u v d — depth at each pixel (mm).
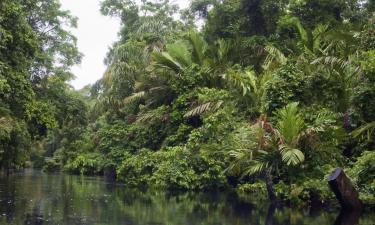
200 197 14242
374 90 11711
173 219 8984
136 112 25938
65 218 8766
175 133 19906
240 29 23984
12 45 16812
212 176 16672
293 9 22594
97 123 34344
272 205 12062
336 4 22016
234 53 21625
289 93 13953
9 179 22672
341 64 14031
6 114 16625
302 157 11453
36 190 15648
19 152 22094
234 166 13367
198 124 19609
